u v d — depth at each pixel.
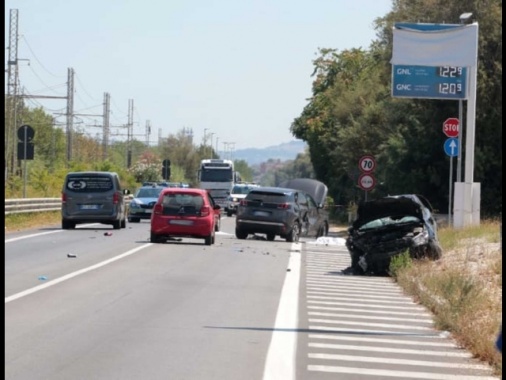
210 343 20.52
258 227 56.56
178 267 37.28
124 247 46.19
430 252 38.59
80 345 19.80
